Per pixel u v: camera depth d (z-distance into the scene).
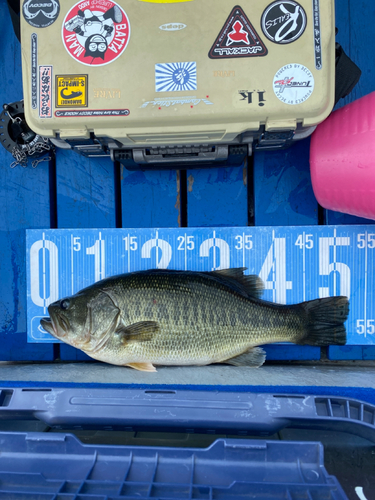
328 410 1.06
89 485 0.87
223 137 1.12
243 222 1.51
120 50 1.03
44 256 1.53
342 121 1.13
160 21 1.02
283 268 1.50
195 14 1.01
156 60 1.03
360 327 1.48
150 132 1.08
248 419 1.05
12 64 1.52
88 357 1.54
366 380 1.27
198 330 1.28
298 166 1.49
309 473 0.91
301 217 1.50
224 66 1.02
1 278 1.57
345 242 1.49
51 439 0.95
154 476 0.90
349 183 1.12
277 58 1.01
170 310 1.27
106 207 1.53
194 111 1.03
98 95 1.04
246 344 1.32
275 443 0.94
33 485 0.89
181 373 1.30
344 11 1.43
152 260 1.53
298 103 1.02
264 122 1.07
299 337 1.34
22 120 1.43
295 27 1.00
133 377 1.26
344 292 1.49
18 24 1.25
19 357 1.56
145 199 1.52
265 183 1.50
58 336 1.31
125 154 1.27
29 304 1.53
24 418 1.12
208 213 1.52
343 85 1.18
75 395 1.10
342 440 1.09
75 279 1.53
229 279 1.39
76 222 1.54
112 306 1.27
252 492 0.86
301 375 1.32
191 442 1.11
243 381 1.23
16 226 1.56
